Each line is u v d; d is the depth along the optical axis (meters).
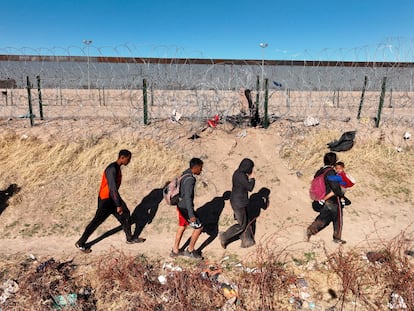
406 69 13.73
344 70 13.27
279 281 5.34
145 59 11.54
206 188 8.05
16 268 5.61
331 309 4.86
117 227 6.99
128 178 8.20
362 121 11.10
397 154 9.62
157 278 5.47
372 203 7.86
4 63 13.66
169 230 6.95
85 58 11.61
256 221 7.22
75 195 7.73
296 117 11.62
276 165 9.03
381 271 5.46
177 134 9.84
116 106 13.96
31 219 7.12
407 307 4.84
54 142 9.14
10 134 9.34
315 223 6.39
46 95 16.86
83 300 4.93
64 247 6.38
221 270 5.62
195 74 11.17
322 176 6.21
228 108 10.97
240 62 11.69
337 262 5.68
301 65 12.31
